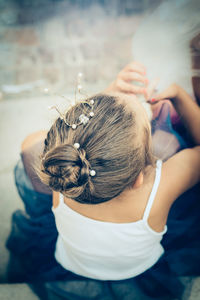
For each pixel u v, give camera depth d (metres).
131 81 1.20
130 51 1.97
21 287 1.00
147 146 0.76
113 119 0.66
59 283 0.99
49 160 0.59
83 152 0.62
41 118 1.73
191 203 1.10
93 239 0.81
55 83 1.90
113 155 0.64
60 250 1.00
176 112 1.09
